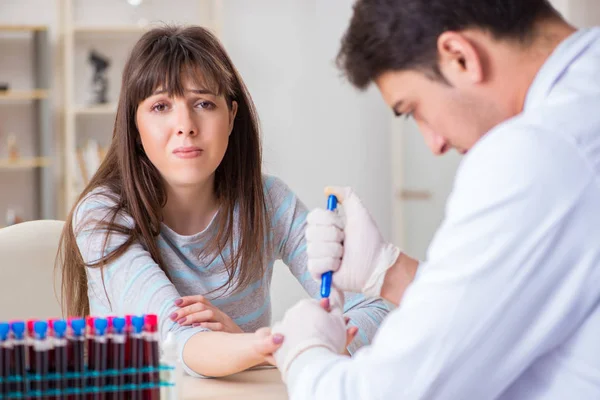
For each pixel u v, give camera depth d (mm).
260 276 1672
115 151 1643
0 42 4535
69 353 994
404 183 5027
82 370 999
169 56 1494
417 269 1122
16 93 4359
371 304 1604
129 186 1566
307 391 920
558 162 822
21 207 4586
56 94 4668
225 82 1534
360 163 5215
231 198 1636
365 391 870
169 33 1558
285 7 5082
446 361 836
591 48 895
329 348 986
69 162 4391
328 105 5156
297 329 1003
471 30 886
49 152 4461
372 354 882
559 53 885
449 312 830
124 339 1017
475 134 920
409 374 849
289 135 5117
